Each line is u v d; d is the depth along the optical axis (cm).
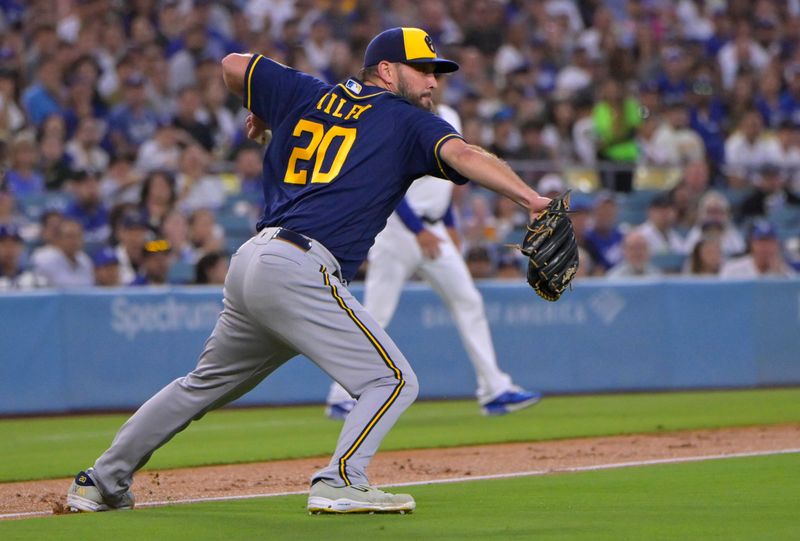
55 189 4547
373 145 1606
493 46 6247
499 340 3941
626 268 4281
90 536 1452
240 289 1588
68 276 3919
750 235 4925
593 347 4059
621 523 1499
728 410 3384
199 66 5191
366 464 1582
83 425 3266
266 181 1678
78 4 5500
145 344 3644
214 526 1513
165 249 3947
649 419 3136
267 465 2327
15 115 4719
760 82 6581
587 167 5159
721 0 7469
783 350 4281
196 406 1670
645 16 6994
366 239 1619
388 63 1675
